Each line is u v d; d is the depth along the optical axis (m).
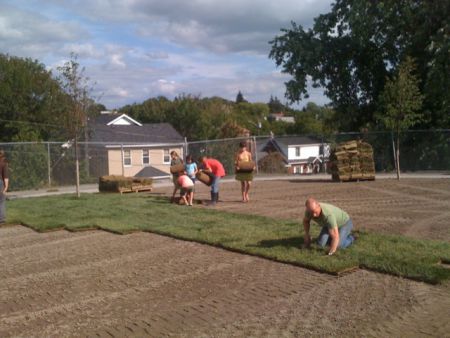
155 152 44.12
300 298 5.89
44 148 25.92
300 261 7.28
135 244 9.34
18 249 9.35
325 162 27.86
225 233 9.63
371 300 5.72
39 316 5.64
